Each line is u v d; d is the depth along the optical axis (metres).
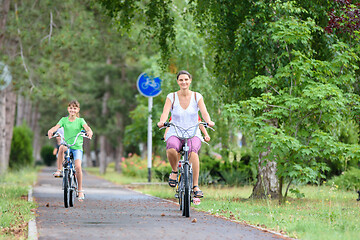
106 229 12.20
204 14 25.27
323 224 13.58
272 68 21.61
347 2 22.58
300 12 22.16
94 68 72.75
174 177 15.38
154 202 21.92
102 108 79.31
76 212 16.31
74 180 18.33
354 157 20.05
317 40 23.56
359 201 22.55
